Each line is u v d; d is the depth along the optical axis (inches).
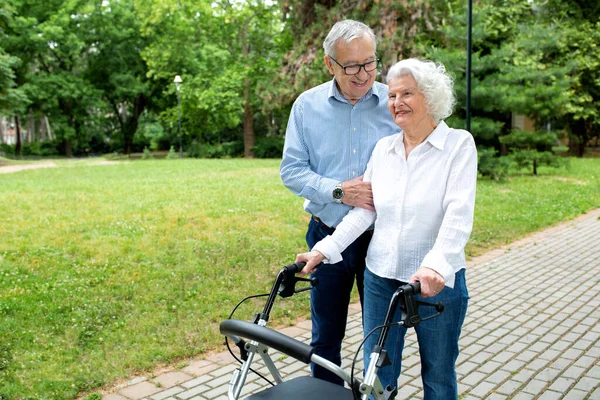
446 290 94.6
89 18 1368.1
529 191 518.6
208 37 1235.9
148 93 1450.5
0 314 197.3
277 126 1450.5
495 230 355.9
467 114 444.8
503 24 733.9
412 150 96.7
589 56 914.1
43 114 1445.6
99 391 148.6
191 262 265.9
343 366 164.4
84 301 211.0
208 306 210.4
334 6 694.5
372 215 107.4
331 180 111.2
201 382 154.1
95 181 616.7
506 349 176.7
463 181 93.8
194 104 1191.6
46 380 150.3
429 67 93.7
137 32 1396.4
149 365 161.8
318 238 123.0
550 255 302.5
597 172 692.7
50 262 262.4
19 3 1280.8
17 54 1301.7
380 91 116.3
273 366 92.7
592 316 206.7
